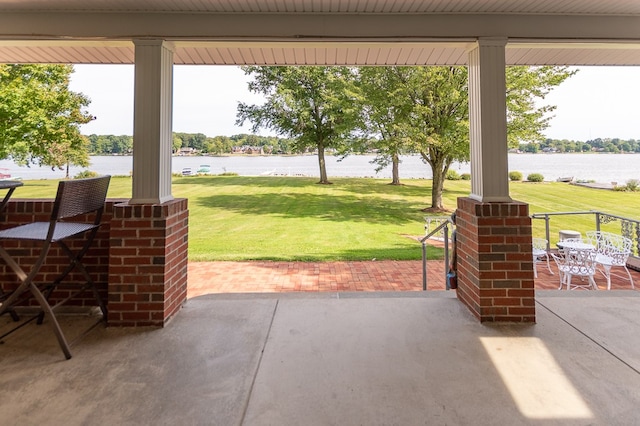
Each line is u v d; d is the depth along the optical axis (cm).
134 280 271
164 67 295
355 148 1339
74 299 300
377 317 288
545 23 294
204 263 707
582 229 1008
